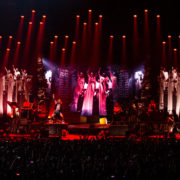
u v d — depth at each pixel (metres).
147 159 8.58
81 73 25.92
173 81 24.27
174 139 11.16
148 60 24.81
